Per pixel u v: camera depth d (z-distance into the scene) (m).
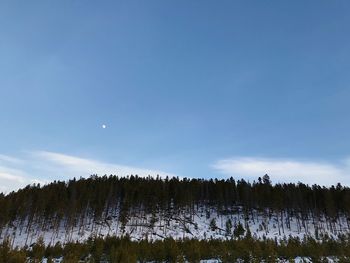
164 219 106.12
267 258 53.12
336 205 120.31
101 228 98.44
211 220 112.00
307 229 106.75
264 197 123.06
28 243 84.44
